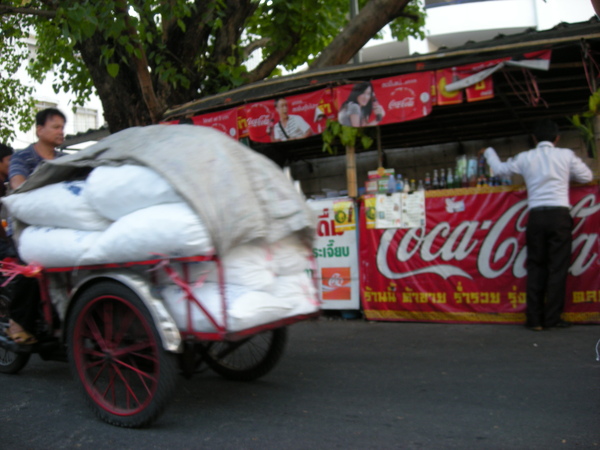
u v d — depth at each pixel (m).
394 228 5.76
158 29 8.06
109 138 3.42
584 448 2.61
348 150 5.94
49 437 2.99
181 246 2.75
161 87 7.75
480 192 5.41
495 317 5.38
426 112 5.37
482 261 5.42
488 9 13.80
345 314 6.13
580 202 5.10
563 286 5.00
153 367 3.13
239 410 3.32
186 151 2.97
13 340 3.93
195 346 3.45
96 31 7.34
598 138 5.02
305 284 3.46
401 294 5.75
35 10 6.95
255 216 2.97
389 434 2.88
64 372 4.44
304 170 8.59
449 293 5.55
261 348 3.83
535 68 4.91
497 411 3.14
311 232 3.42
